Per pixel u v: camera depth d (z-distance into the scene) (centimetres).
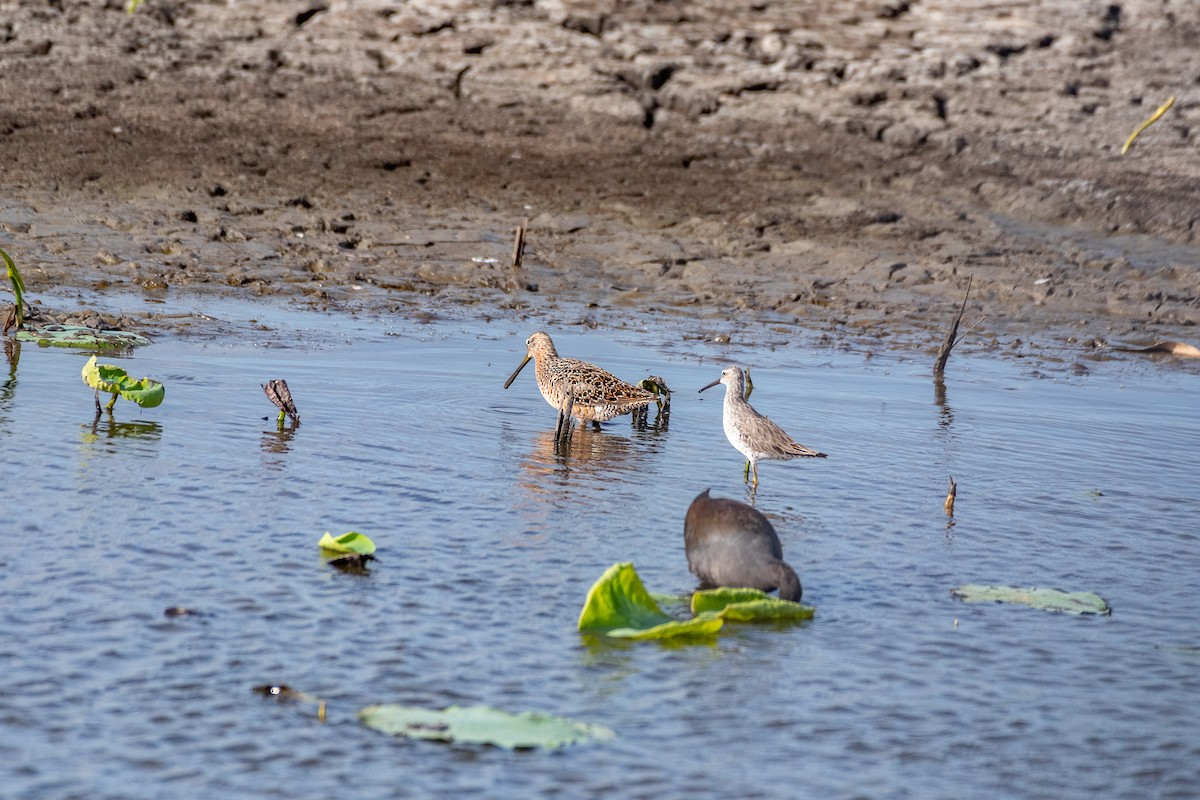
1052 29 4972
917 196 3784
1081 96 4597
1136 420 2184
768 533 1294
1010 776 953
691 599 1251
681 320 2806
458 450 1738
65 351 2120
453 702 1016
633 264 3188
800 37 4722
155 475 1511
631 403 1906
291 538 1345
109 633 1095
